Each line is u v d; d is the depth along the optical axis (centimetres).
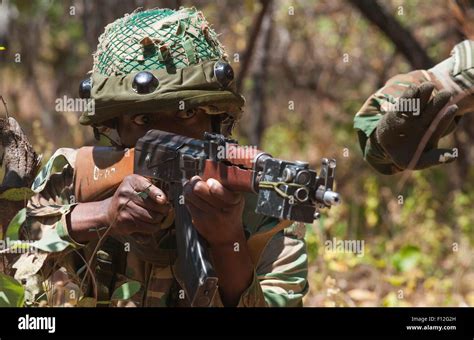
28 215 293
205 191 249
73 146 814
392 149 298
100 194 292
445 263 600
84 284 293
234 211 253
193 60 274
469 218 720
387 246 601
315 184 230
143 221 262
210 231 254
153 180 272
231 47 947
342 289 486
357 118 315
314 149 1023
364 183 809
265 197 235
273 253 292
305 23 1021
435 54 858
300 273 291
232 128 293
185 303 283
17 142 309
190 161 257
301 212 231
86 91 287
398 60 1014
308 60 1062
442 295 527
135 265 291
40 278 293
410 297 517
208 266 253
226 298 267
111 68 278
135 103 269
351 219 690
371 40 1029
